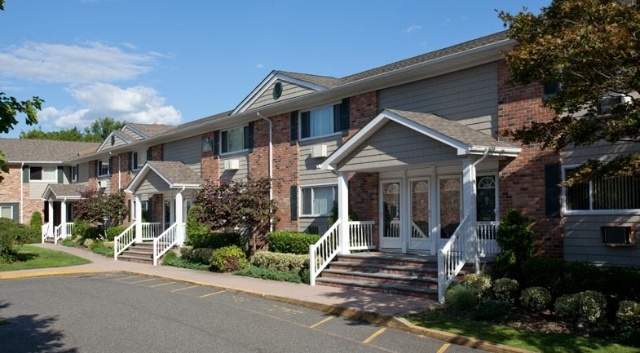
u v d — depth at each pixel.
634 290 10.43
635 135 8.94
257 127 23.14
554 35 8.61
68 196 38.53
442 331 9.74
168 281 18.28
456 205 15.68
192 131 27.08
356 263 15.84
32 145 44.94
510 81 9.52
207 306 13.27
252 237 21.56
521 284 12.17
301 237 18.64
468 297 11.26
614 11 8.25
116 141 35.19
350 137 16.88
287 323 11.16
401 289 13.44
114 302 14.13
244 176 24.03
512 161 13.94
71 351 9.30
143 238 27.69
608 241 11.97
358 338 9.81
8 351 9.40
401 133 14.73
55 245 36.25
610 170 8.89
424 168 16.53
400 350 8.95
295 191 20.91
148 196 30.77
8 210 41.56
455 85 15.55
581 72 8.55
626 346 8.60
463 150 12.88
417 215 16.77
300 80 20.97
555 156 13.09
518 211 13.02
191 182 25.31
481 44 15.60
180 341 9.80
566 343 8.80
